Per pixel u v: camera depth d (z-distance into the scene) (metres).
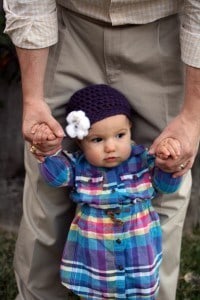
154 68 2.43
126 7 2.32
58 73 2.48
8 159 3.80
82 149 2.46
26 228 2.69
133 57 2.40
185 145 2.29
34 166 2.60
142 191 2.44
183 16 2.28
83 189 2.45
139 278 2.46
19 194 3.82
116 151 2.40
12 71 3.62
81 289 2.53
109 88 2.42
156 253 2.51
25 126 2.36
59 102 2.51
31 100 2.38
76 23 2.42
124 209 2.43
